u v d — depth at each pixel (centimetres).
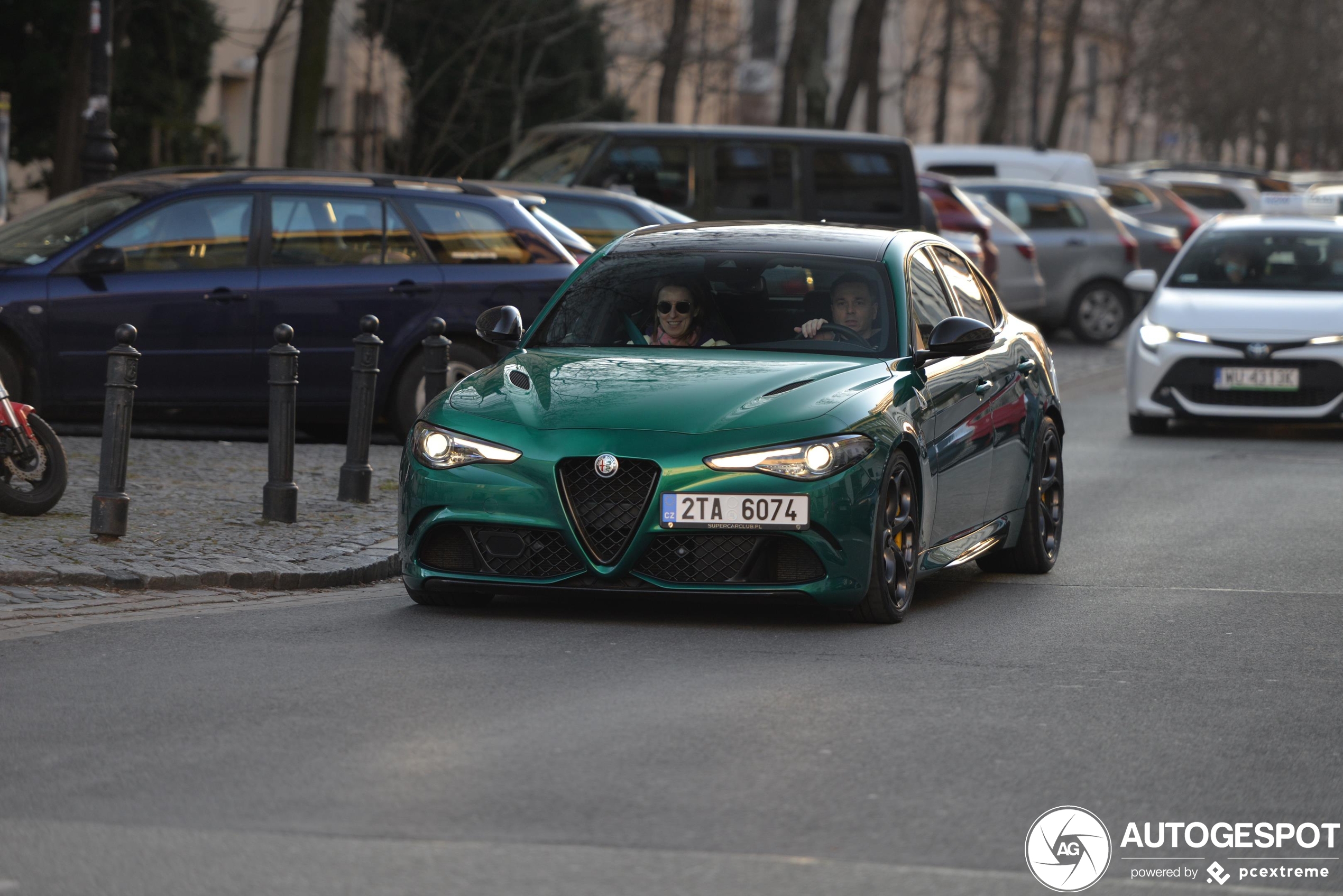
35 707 833
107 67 2325
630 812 677
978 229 3334
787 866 621
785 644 1009
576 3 4047
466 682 892
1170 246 4091
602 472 1020
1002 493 1256
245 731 791
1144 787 735
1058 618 1123
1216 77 8606
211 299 1808
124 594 1128
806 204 2748
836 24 7906
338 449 1903
